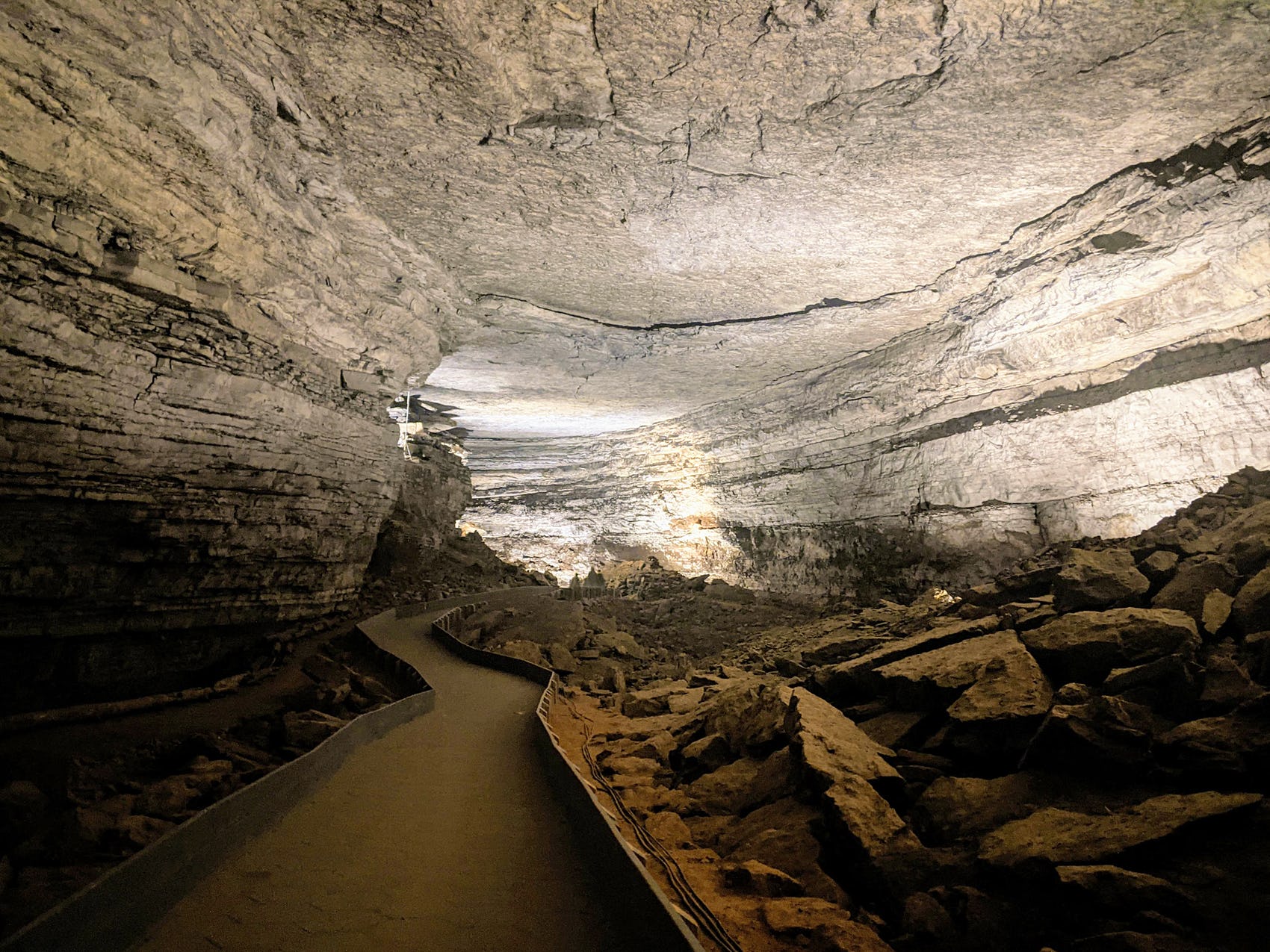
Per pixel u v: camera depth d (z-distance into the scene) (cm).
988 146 1028
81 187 823
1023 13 771
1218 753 576
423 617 2330
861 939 498
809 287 1573
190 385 1105
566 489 3878
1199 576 839
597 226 1288
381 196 1184
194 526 1232
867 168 1090
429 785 813
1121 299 1307
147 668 1255
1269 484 1097
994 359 1614
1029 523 1692
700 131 996
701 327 1825
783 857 646
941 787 704
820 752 749
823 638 1619
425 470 2962
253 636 1536
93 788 849
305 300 1306
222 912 471
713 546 3183
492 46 831
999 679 797
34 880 571
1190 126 980
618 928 483
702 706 1162
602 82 895
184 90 830
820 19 784
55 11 685
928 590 1800
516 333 1892
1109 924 480
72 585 1076
